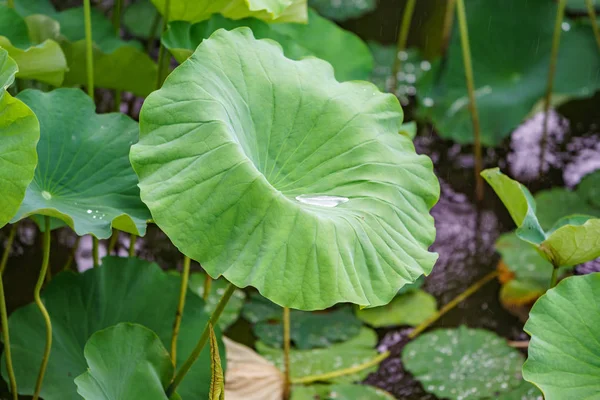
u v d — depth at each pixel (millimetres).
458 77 4789
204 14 3740
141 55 3834
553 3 4832
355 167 3447
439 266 4246
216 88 3398
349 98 3512
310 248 3316
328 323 4059
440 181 4492
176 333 3670
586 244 3531
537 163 4539
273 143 3445
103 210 3465
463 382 3898
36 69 3650
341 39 4141
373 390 3869
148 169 3334
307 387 3871
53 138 3512
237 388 3838
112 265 3672
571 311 3473
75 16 4090
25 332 3633
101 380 3426
